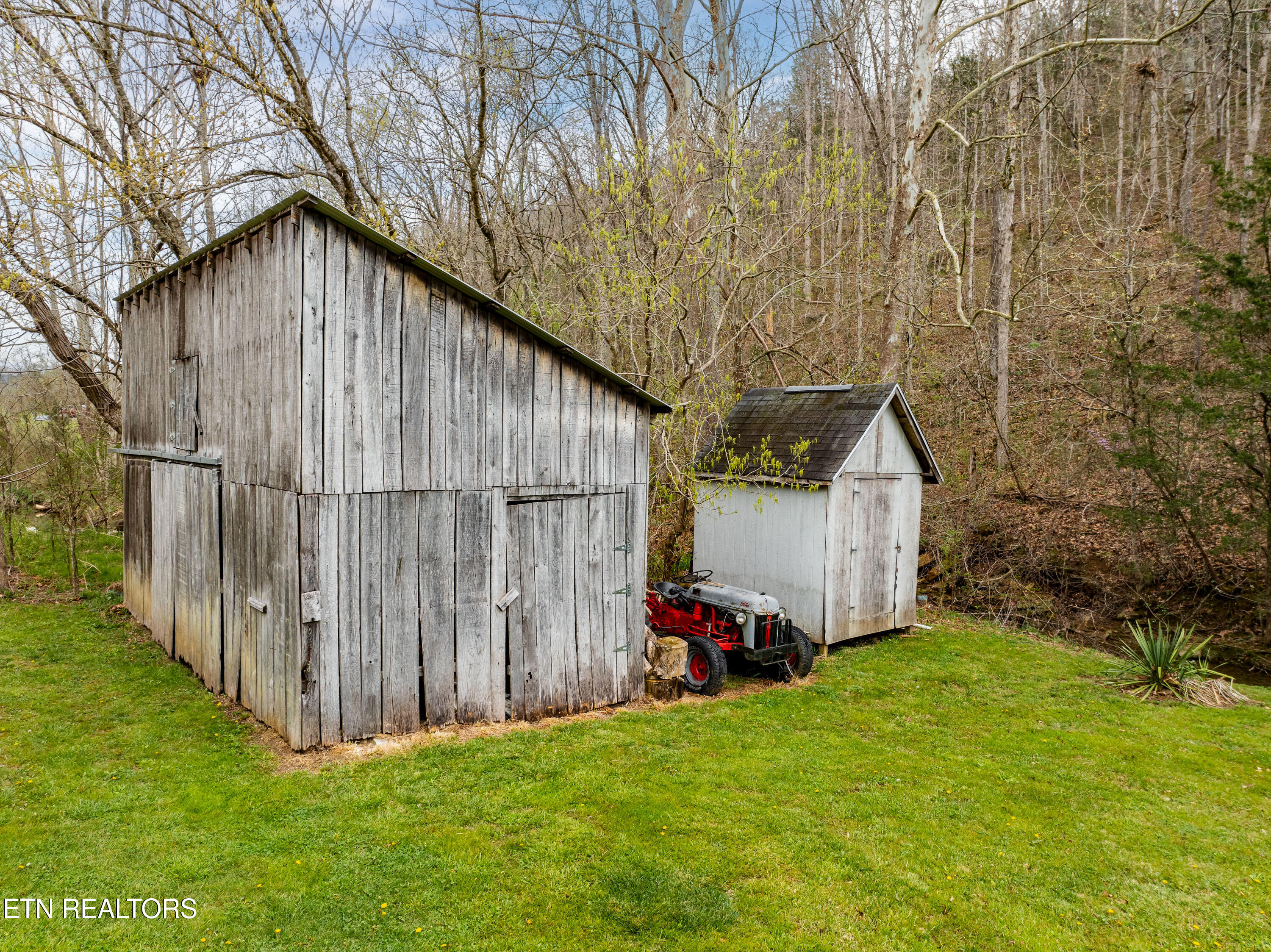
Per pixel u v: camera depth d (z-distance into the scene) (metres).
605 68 14.70
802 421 11.86
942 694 9.18
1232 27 18.47
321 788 5.59
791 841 5.26
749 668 10.12
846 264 22.00
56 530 14.42
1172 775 6.79
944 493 16.94
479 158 11.80
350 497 6.27
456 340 6.91
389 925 4.11
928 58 12.95
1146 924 4.50
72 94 11.19
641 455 8.55
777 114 17.11
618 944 4.08
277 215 6.30
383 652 6.52
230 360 7.53
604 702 8.17
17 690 7.70
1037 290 21.23
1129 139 29.92
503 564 7.29
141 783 5.62
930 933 4.33
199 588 8.34
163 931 3.95
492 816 5.34
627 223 11.41
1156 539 14.48
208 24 9.84
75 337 16.36
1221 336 14.29
